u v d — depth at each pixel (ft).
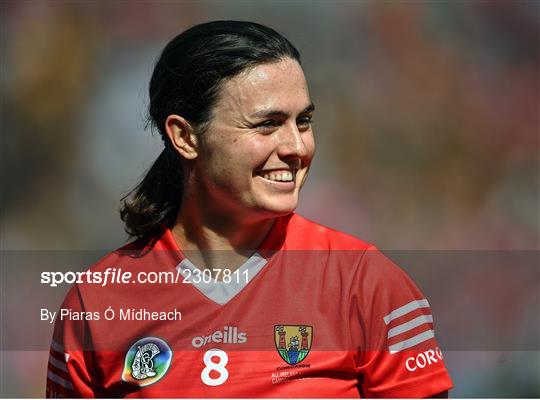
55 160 99.60
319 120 102.99
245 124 22.93
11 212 96.22
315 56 104.83
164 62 24.66
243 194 23.40
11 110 101.14
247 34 23.43
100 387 24.77
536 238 99.25
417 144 103.60
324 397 23.02
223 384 23.45
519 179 102.73
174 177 26.14
